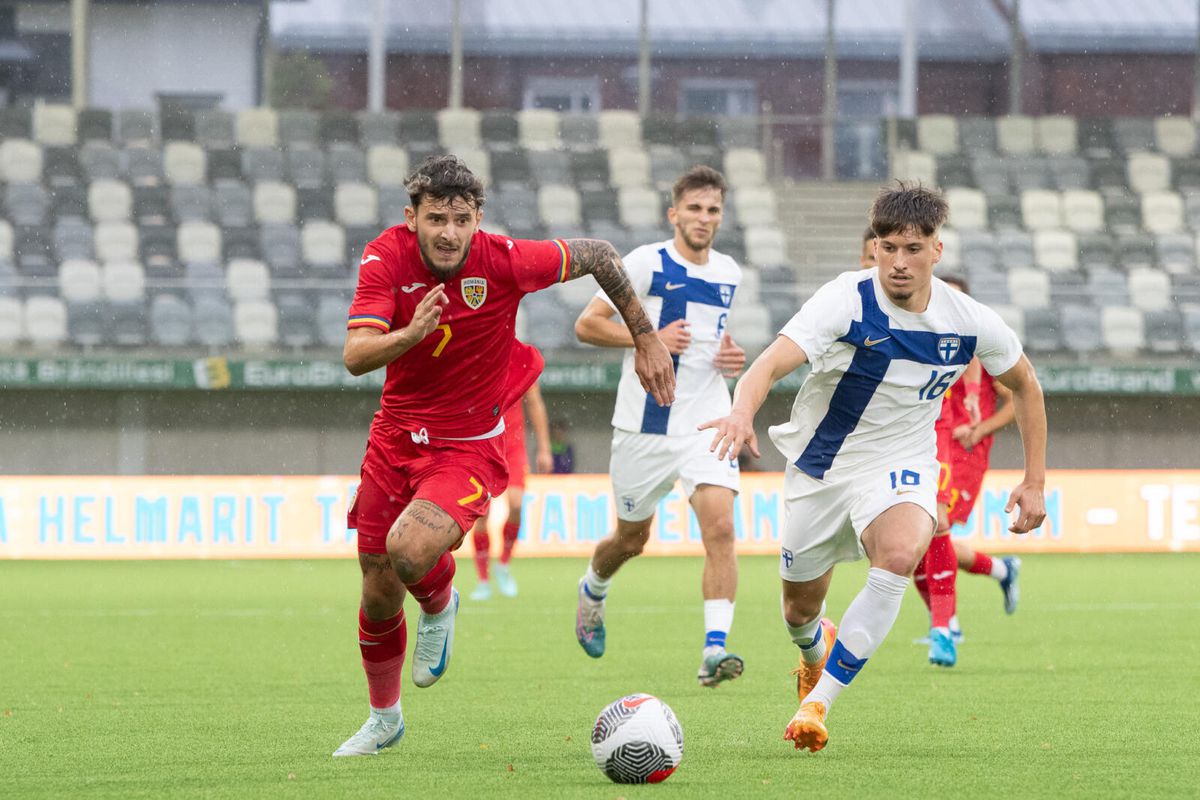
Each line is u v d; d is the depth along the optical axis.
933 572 23.42
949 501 23.47
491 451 15.17
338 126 80.19
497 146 80.56
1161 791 13.21
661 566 52.31
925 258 14.90
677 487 53.16
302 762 14.99
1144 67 91.25
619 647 27.12
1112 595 39.56
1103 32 91.31
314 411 64.44
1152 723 17.70
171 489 51.28
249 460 64.19
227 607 36.22
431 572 14.74
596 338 22.62
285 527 51.81
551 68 88.75
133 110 78.12
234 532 51.53
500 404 15.18
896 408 15.66
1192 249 77.38
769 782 13.60
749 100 89.81
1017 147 84.06
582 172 79.56
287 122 79.56
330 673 23.38
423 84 87.50
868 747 15.85
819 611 17.17
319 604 37.06
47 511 50.75
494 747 15.97
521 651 26.39
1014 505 15.78
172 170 75.94
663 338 21.69
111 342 63.56
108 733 17.19
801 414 16.17
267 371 62.34
